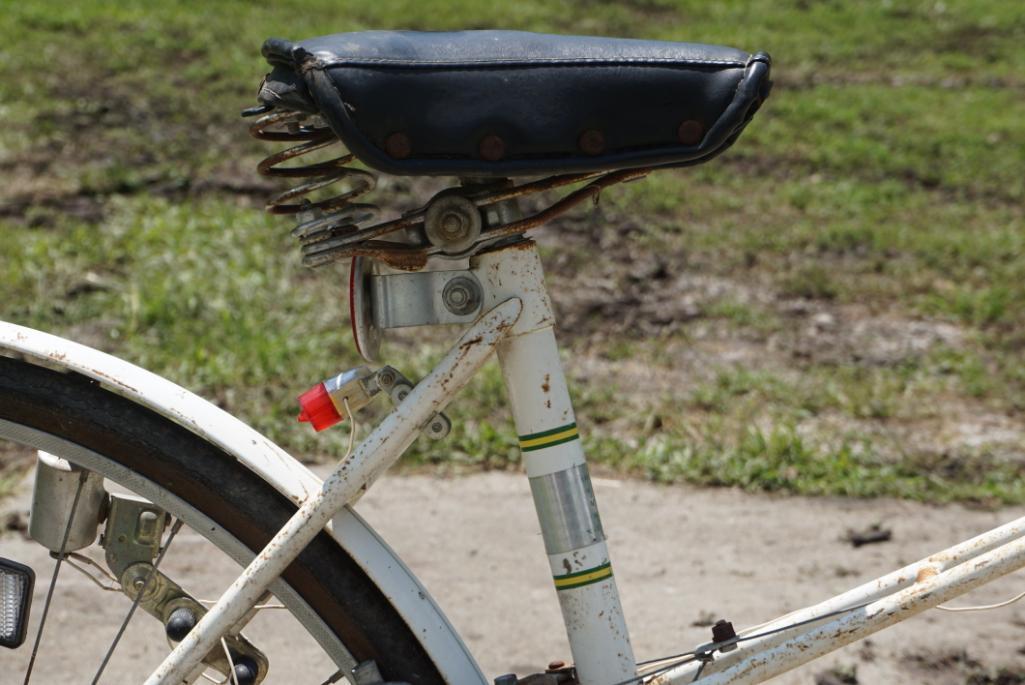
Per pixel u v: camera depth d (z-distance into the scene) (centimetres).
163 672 245
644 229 984
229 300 764
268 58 233
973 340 805
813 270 916
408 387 246
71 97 1119
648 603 483
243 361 681
